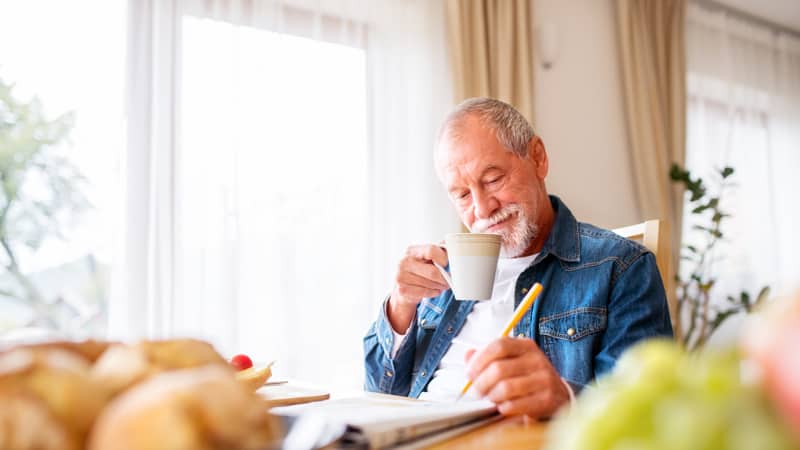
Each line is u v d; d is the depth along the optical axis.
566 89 3.21
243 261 2.28
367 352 1.41
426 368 1.37
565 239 1.34
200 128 2.23
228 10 2.32
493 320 1.35
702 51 3.82
